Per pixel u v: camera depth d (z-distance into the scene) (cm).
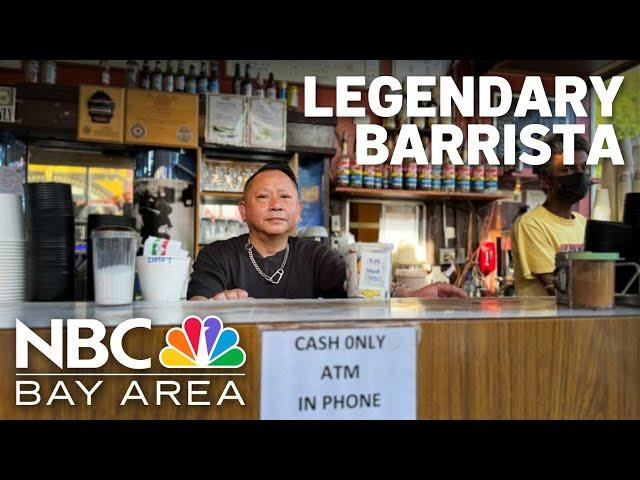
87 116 369
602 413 91
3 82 401
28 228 133
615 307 110
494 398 86
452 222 489
